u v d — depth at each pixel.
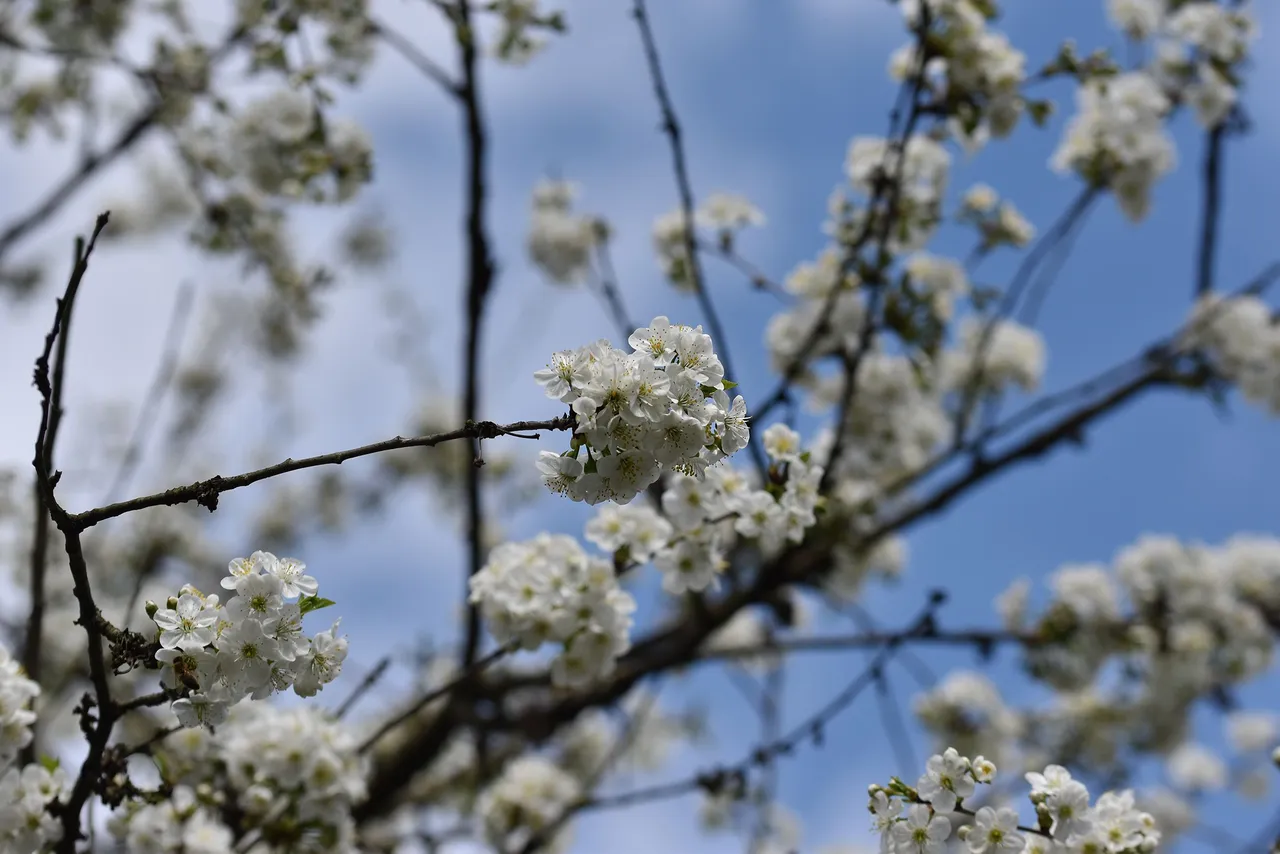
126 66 7.48
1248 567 8.69
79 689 6.59
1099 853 3.13
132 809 3.94
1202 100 7.29
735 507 3.89
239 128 6.56
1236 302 8.16
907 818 3.13
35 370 2.58
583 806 6.15
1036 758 8.54
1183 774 9.25
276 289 8.72
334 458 2.54
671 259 6.52
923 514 7.69
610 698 7.08
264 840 4.03
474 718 6.94
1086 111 6.54
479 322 6.67
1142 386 8.20
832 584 8.18
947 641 7.36
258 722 4.13
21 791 3.28
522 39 6.83
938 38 5.60
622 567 4.07
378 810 6.81
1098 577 7.83
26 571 7.73
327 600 2.78
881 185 5.62
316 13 6.46
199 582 8.80
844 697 5.54
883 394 6.72
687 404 2.55
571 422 2.54
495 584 4.00
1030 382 8.09
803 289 6.38
